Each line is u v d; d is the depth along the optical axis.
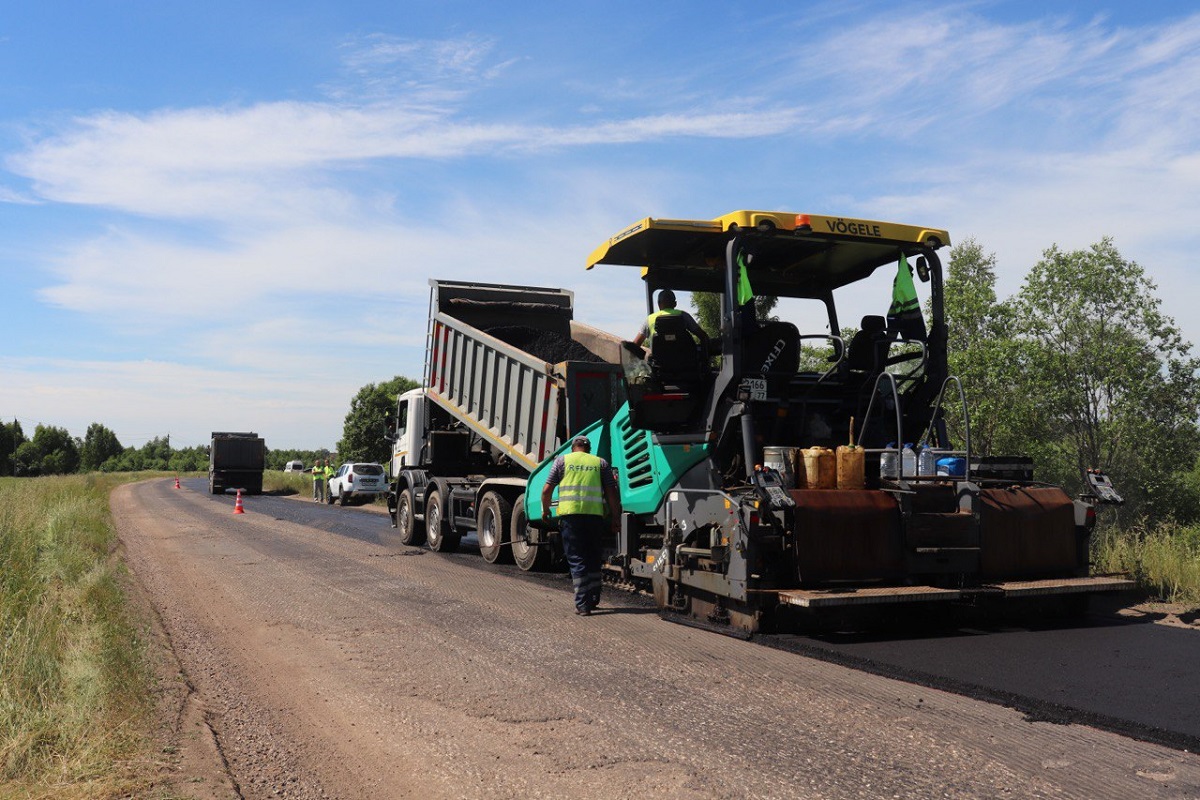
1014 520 7.68
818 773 4.09
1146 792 3.83
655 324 8.08
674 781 4.03
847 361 8.43
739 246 7.87
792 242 8.25
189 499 36.59
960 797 3.79
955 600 7.11
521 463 12.22
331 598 9.36
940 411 8.23
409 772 4.26
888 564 7.24
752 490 7.42
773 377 8.09
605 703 5.30
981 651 6.57
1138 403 13.23
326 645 7.09
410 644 7.06
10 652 5.42
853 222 8.08
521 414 12.29
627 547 9.26
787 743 4.52
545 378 11.62
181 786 3.98
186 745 4.59
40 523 14.44
